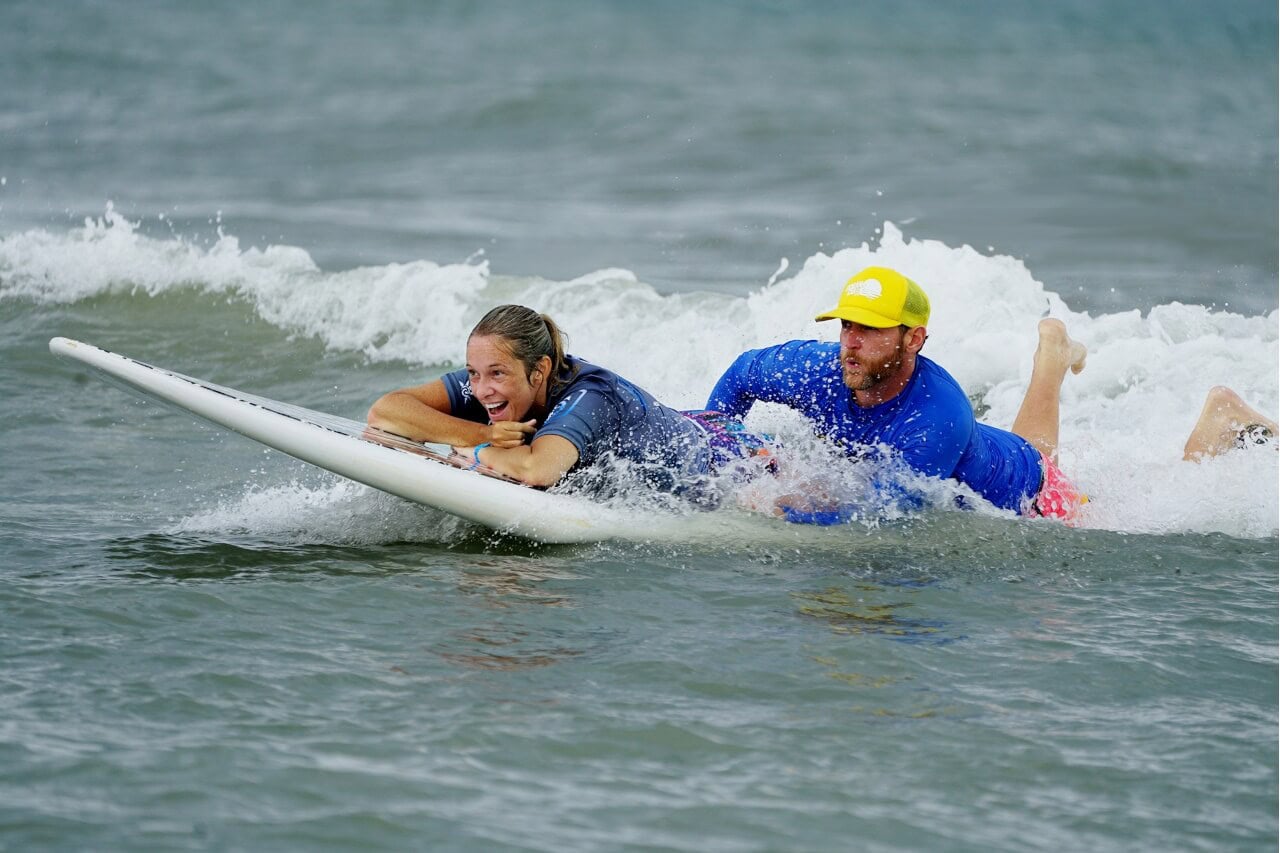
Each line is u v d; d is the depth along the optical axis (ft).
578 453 59.72
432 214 156.35
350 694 45.03
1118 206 157.99
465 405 65.05
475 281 112.37
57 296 113.60
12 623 50.39
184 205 160.04
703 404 90.74
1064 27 397.80
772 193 167.94
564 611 53.62
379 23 345.10
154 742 41.01
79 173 178.40
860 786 39.96
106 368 66.74
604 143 200.03
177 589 54.90
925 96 248.32
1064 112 231.91
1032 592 57.16
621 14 391.45
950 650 50.39
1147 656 49.96
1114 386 89.25
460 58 284.61
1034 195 164.76
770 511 64.54
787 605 54.90
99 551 60.70
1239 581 58.95
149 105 229.04
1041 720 44.52
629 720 43.73
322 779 39.14
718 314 104.37
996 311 96.73
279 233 145.18
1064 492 68.80
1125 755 42.19
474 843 36.11
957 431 64.39
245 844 35.63
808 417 67.92
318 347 107.24
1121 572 60.13
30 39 292.20
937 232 146.20
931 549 62.49
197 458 80.64
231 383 100.42
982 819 38.32
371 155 193.47
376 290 112.27
